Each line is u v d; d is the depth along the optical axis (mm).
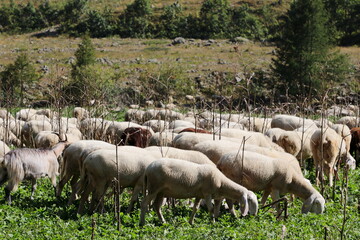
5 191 12094
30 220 10820
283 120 20234
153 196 11023
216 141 13562
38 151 12609
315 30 43969
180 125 18797
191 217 11414
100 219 11203
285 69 43469
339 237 10594
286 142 16203
